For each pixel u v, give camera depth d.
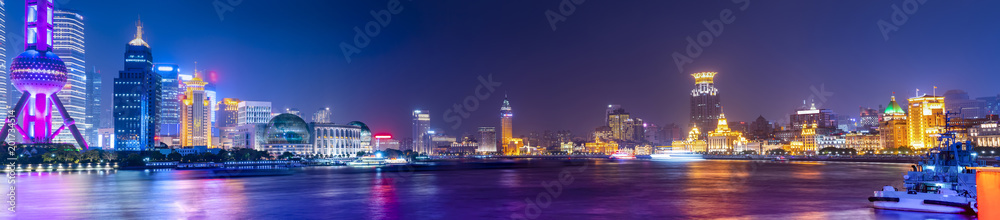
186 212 85.56
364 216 81.06
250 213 84.25
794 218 73.06
